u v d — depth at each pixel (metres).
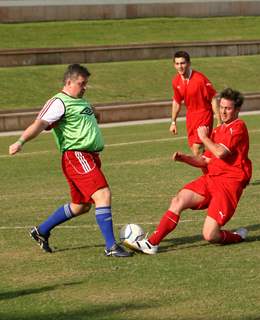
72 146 22.55
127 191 33.53
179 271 20.77
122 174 38.34
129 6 103.19
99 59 87.00
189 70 36.28
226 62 89.94
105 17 102.06
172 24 102.94
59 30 96.50
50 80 79.31
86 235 25.41
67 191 34.41
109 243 22.47
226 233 23.36
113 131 60.22
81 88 22.61
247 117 67.12
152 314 17.45
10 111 68.31
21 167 42.22
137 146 49.62
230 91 22.91
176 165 41.06
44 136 57.88
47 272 21.12
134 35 98.00
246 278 19.98
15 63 83.19
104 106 69.50
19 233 26.11
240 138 22.78
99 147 22.75
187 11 106.06
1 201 32.25
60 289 19.52
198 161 23.17
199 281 19.81
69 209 23.19
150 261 21.88
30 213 29.58
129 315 17.42
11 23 97.56
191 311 17.58
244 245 23.42
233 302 18.12
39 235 23.30
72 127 22.48
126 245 22.66
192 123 36.41
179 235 24.95
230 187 22.86
